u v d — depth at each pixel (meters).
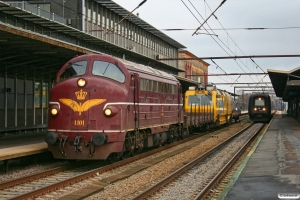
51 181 11.70
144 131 16.77
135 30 45.00
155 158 16.56
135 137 15.44
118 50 31.88
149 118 16.92
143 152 19.31
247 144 20.88
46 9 33.09
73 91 13.80
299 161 14.28
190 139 25.83
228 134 31.14
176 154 18.31
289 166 13.18
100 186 10.59
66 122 13.72
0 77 21.44
